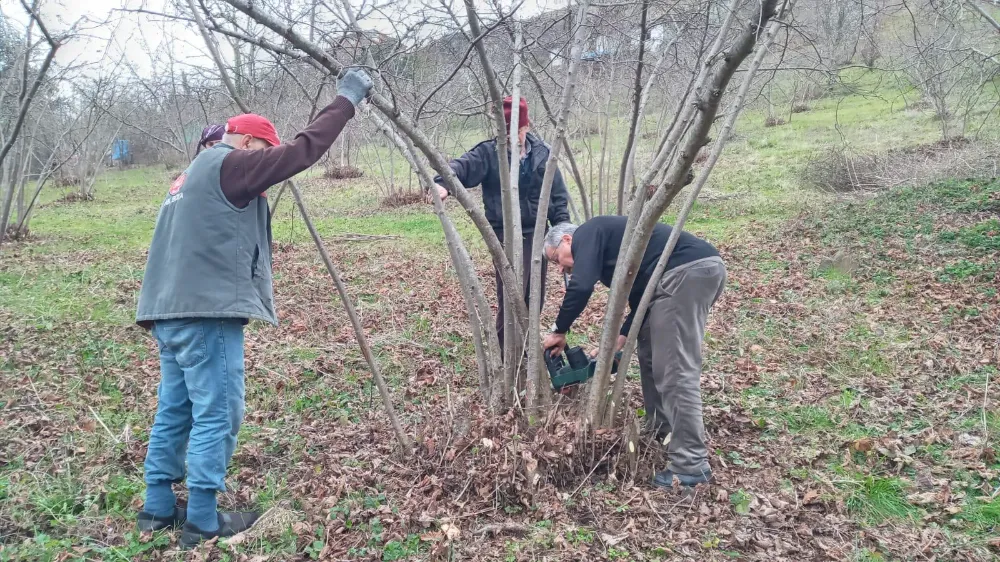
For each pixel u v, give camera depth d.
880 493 3.25
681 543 2.93
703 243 3.32
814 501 3.24
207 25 2.84
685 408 3.27
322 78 3.45
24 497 3.20
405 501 3.15
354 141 20.61
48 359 5.34
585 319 6.43
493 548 2.89
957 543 2.90
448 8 3.05
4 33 6.06
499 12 3.05
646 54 4.98
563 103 3.28
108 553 2.81
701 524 3.06
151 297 2.83
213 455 2.86
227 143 3.04
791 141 17.09
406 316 6.61
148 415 4.27
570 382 3.80
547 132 8.72
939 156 12.02
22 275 8.59
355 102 2.87
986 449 3.57
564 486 3.31
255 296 2.91
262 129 3.05
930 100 13.52
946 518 3.10
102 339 5.85
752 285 7.57
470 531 3.00
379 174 20.59
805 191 12.82
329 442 3.88
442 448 3.48
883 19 6.21
